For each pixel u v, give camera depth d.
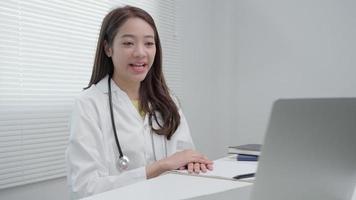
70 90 1.75
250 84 2.75
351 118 0.60
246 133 2.78
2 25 1.45
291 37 2.58
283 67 2.62
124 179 1.06
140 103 1.40
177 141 1.43
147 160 1.32
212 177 0.81
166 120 1.41
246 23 2.76
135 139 1.29
